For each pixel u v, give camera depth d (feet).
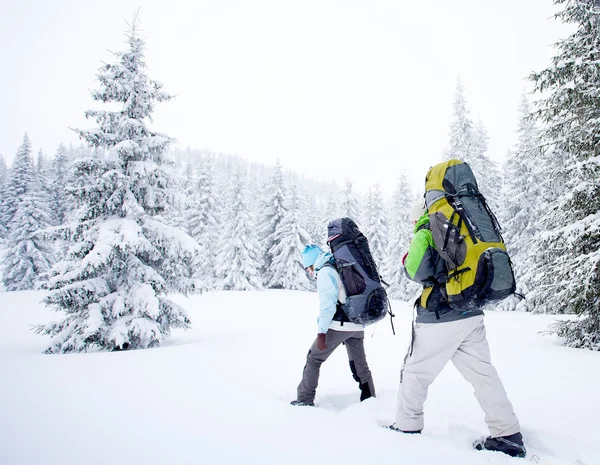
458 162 8.86
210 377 13.42
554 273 28.25
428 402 11.18
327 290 10.80
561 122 27.61
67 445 6.61
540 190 70.95
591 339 25.86
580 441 8.34
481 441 8.25
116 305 30.17
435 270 8.59
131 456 6.25
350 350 11.81
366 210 125.49
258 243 121.49
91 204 33.60
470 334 8.46
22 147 143.43
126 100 35.40
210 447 6.69
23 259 112.16
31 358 17.80
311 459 6.30
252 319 52.01
